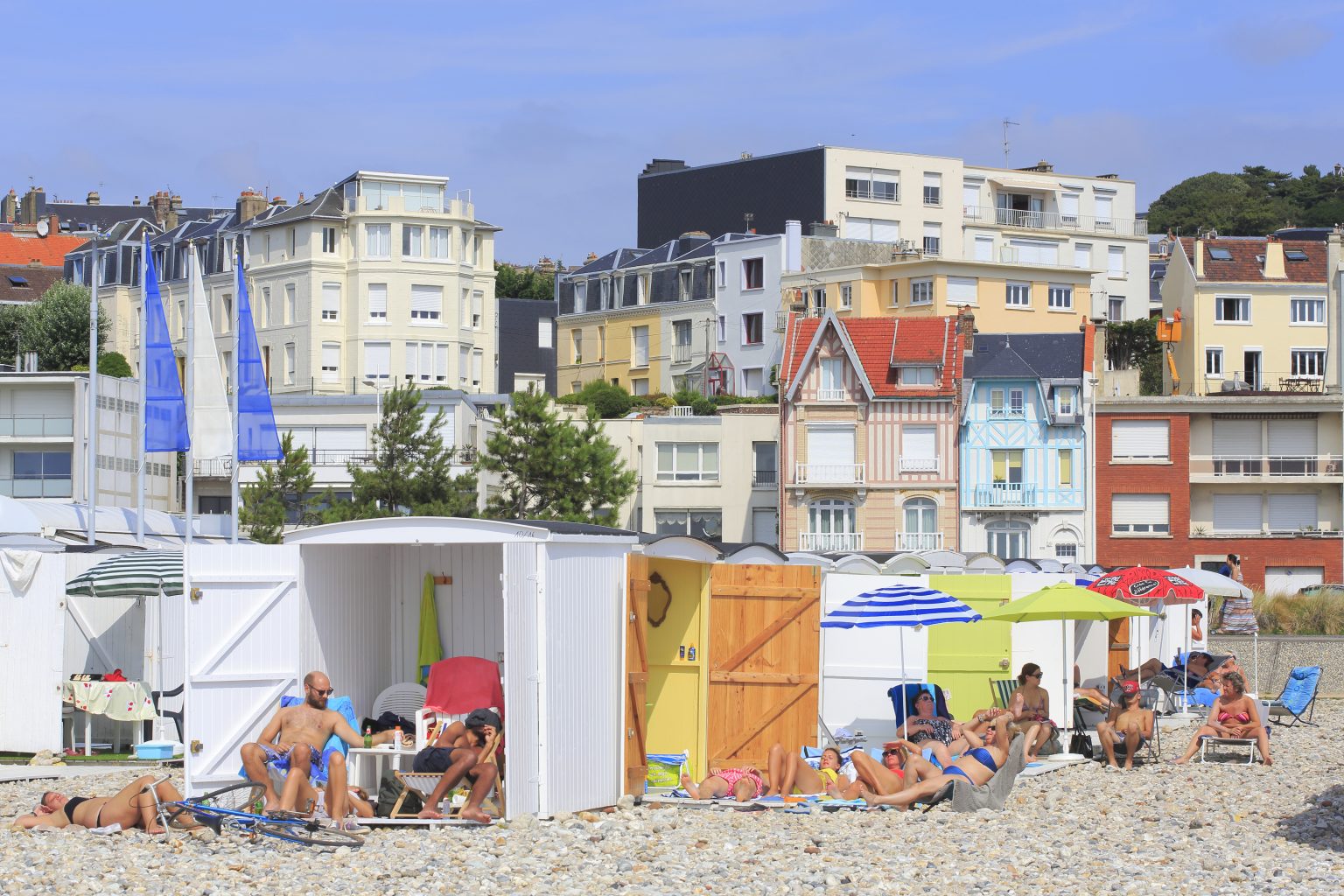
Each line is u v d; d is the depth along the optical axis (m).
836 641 23.33
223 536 54.78
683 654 20.70
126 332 93.00
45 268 108.12
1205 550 65.06
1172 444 64.94
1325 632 46.34
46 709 23.42
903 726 21.88
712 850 15.90
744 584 21.05
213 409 36.53
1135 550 64.88
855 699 23.25
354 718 18.38
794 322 68.81
